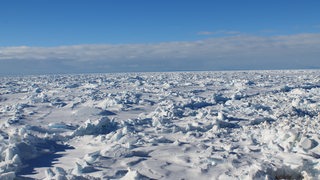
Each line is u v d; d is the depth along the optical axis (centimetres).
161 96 2559
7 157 816
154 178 680
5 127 1330
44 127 1288
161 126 1286
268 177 630
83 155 889
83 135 1184
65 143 1048
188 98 2427
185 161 776
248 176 628
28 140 975
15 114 1666
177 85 3881
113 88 3650
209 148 875
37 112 1764
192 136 1077
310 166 694
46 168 786
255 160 767
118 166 759
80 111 1680
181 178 680
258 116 1483
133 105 2031
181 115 1608
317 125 1132
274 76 6191
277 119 1391
